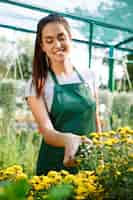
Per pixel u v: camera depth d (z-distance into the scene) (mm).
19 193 610
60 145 2162
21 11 5602
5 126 5301
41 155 2428
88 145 2109
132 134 2115
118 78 9375
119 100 7090
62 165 2342
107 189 1825
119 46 7387
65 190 636
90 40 6398
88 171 1972
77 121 2367
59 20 2326
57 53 2314
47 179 1857
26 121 6215
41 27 2324
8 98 5520
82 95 2398
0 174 2029
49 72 2363
